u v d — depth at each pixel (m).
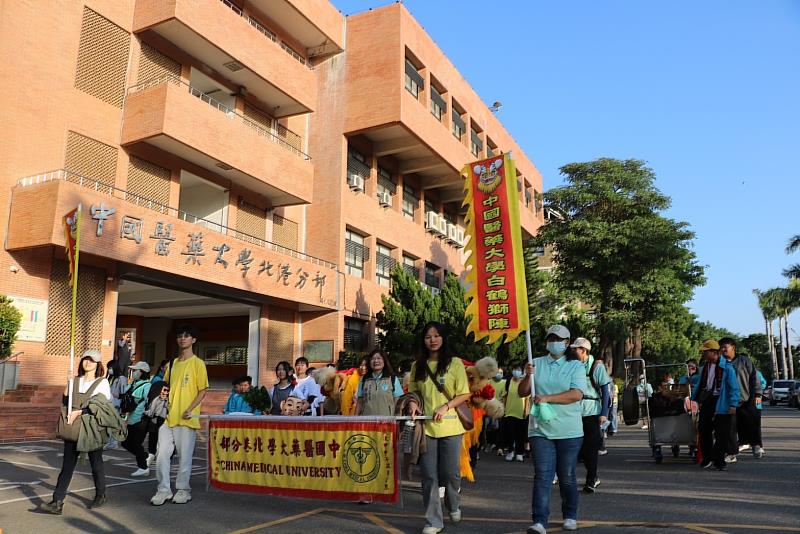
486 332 6.64
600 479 8.97
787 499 6.97
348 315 24.64
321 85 26.05
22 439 12.77
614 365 32.94
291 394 9.34
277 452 6.80
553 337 5.80
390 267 28.69
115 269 17.12
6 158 15.14
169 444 7.11
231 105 22.16
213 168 20.45
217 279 18.48
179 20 18.02
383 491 6.16
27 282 15.22
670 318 33.72
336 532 5.75
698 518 6.09
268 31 23.81
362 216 26.27
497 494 7.91
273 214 23.78
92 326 16.56
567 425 5.55
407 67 26.47
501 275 6.65
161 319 27.53
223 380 25.66
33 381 15.10
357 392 7.64
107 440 6.79
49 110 16.19
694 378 12.91
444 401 5.76
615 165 31.58
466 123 32.94
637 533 5.49
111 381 12.77
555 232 30.97
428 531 5.54
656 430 10.85
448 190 34.16
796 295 50.53
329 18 25.22
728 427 9.59
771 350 63.94
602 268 29.95
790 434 15.80
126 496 7.50
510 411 11.77
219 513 6.57
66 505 6.91
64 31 16.69
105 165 17.44
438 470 5.98
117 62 18.00
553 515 6.41
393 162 29.38
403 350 21.03
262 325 22.61
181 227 17.34
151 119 17.47
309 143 25.73
